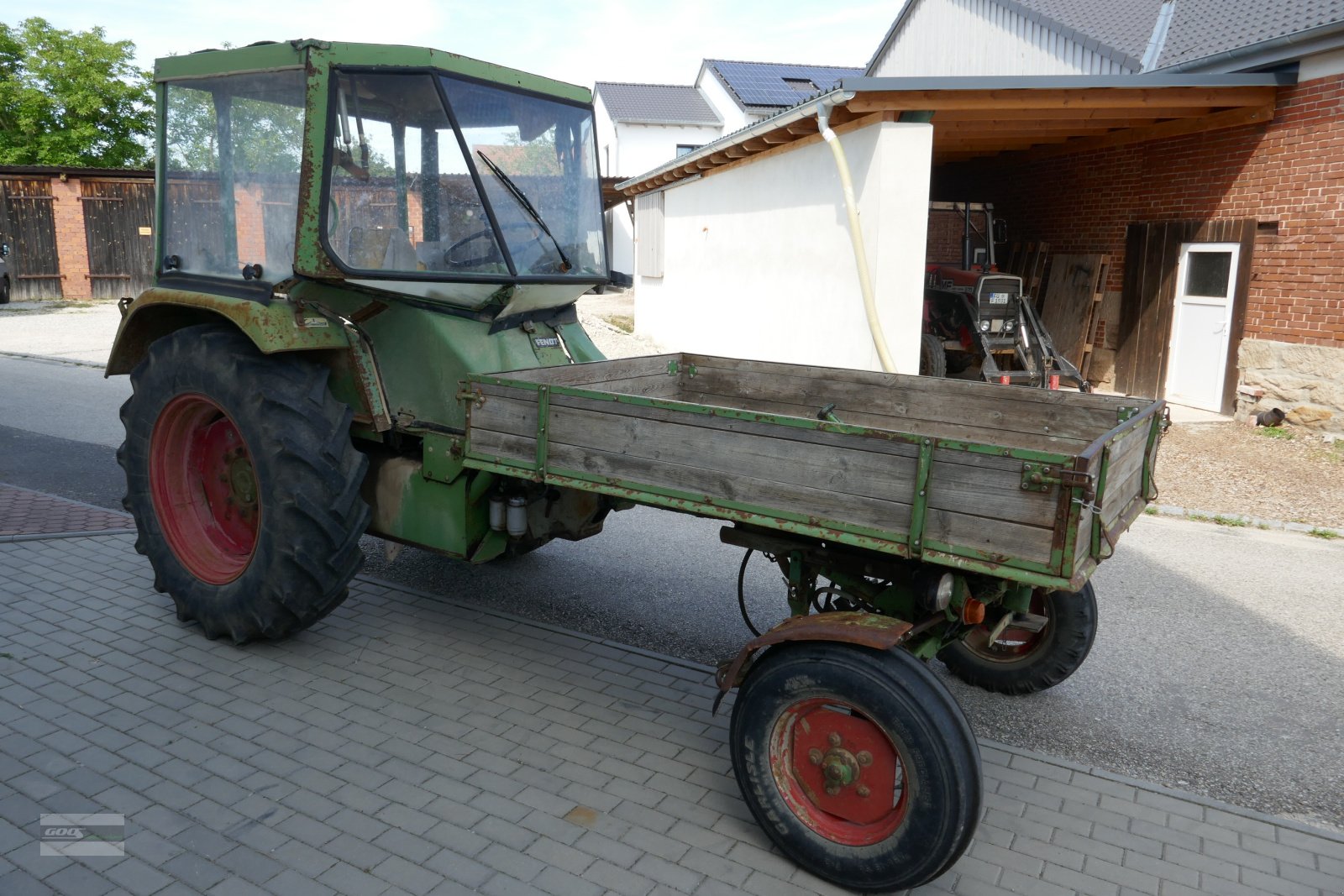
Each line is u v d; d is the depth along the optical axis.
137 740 3.37
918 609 3.13
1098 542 2.44
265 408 3.82
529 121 4.25
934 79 8.37
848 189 8.98
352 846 2.82
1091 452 2.31
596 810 3.06
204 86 4.21
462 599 4.93
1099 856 2.94
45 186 20.91
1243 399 9.85
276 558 3.82
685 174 14.11
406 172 3.89
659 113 34.84
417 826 2.93
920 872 2.59
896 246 8.87
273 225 3.96
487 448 3.55
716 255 13.20
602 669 4.12
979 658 4.10
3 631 4.23
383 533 4.21
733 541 3.43
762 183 11.48
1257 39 9.37
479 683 3.95
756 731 2.83
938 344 10.49
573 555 5.75
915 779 2.56
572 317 4.73
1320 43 8.60
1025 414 3.64
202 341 4.05
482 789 3.15
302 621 3.99
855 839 2.72
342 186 3.79
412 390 4.09
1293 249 9.28
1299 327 9.30
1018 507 2.39
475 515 3.94
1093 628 3.86
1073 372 10.60
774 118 9.69
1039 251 12.99
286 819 2.94
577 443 3.25
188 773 3.16
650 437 3.06
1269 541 6.36
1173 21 11.41
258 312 3.84
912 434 2.53
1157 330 11.07
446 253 3.96
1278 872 2.88
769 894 2.70
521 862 2.78
